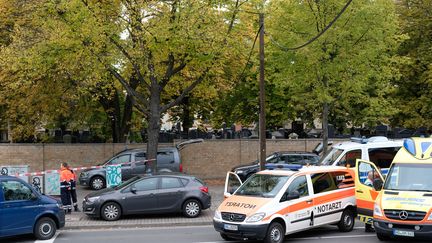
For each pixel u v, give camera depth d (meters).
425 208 13.38
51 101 29.95
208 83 26.33
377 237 14.94
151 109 23.77
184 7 20.95
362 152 21.38
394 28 26.55
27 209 15.17
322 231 16.64
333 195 16.03
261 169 21.02
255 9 22.70
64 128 39.44
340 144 22.27
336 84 27.45
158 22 21.22
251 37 24.28
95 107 35.28
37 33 24.44
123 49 22.30
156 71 23.47
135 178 19.58
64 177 20.03
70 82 29.03
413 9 37.25
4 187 14.95
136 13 21.55
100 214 18.50
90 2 21.56
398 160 15.23
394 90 32.53
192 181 19.56
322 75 26.22
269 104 36.66
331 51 25.67
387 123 39.44
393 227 13.70
